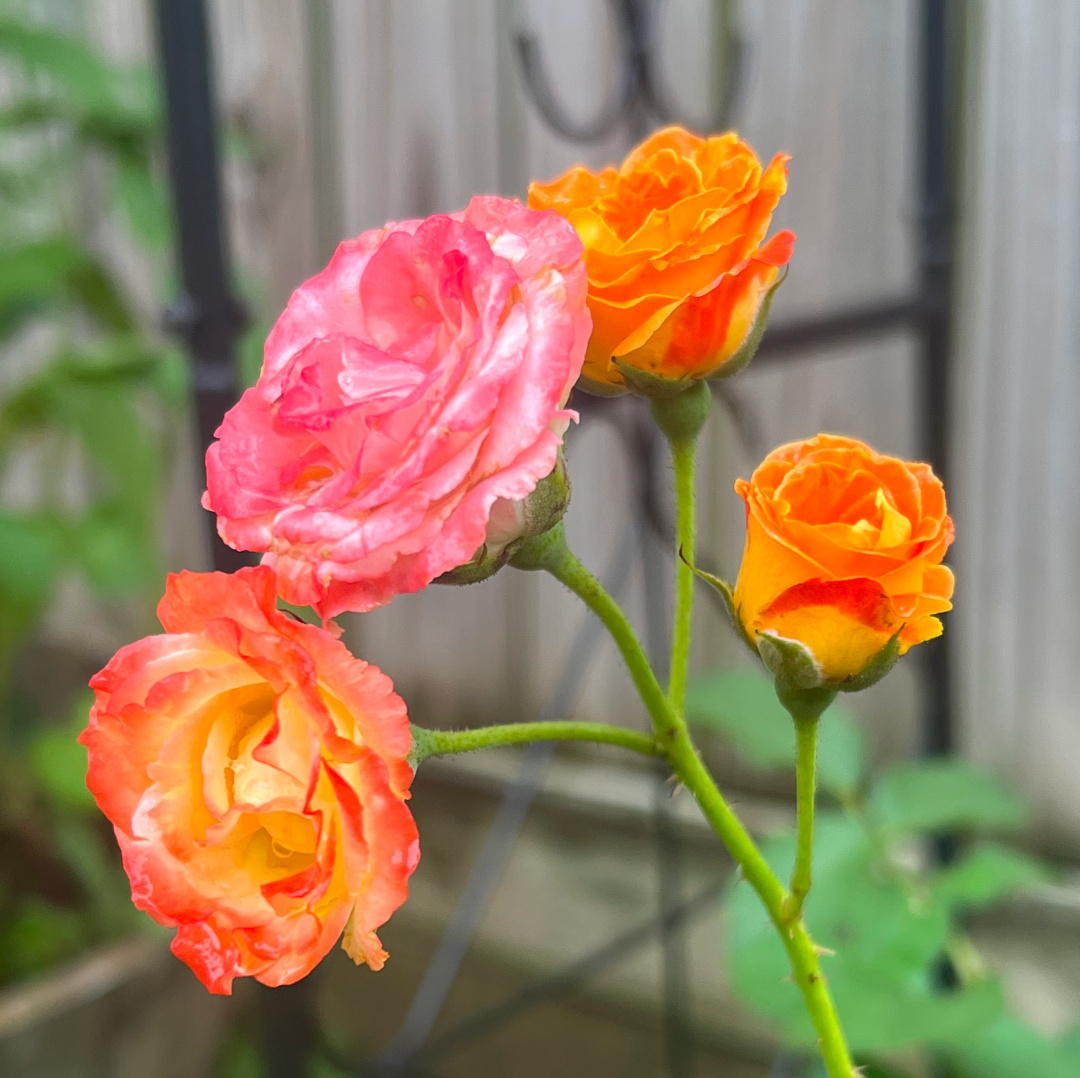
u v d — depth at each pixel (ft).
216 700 0.70
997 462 2.02
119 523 2.49
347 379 0.68
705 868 2.47
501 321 0.69
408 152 2.43
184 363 2.21
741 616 0.78
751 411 2.22
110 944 2.32
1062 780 2.06
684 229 0.79
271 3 2.51
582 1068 2.63
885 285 2.05
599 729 0.83
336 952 2.84
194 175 1.05
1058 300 1.92
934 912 1.34
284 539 0.68
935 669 1.90
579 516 2.40
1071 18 1.82
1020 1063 1.33
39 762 2.30
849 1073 0.81
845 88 2.02
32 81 2.54
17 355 3.29
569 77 2.20
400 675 2.81
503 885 2.74
